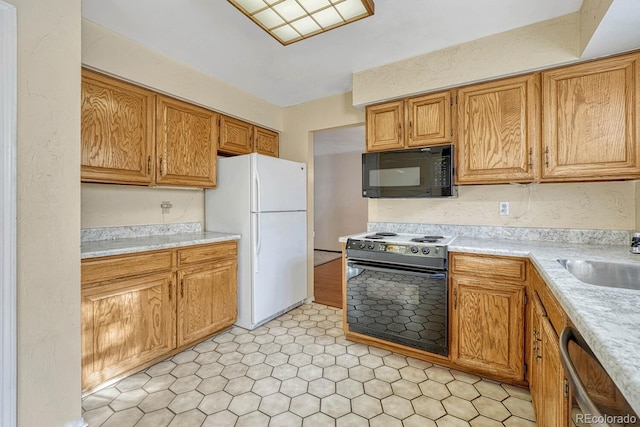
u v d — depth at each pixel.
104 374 1.80
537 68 1.92
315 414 1.61
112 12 1.80
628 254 1.62
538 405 1.39
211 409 1.65
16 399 1.13
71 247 1.29
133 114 2.18
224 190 2.84
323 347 2.35
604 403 0.63
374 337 2.28
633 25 1.47
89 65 1.90
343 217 6.97
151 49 2.22
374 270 2.25
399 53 2.28
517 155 2.02
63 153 1.27
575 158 1.85
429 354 2.10
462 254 1.95
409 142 2.39
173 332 2.18
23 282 1.15
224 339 2.49
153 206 2.61
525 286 1.76
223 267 2.57
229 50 2.26
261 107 3.26
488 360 1.88
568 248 1.85
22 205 1.15
